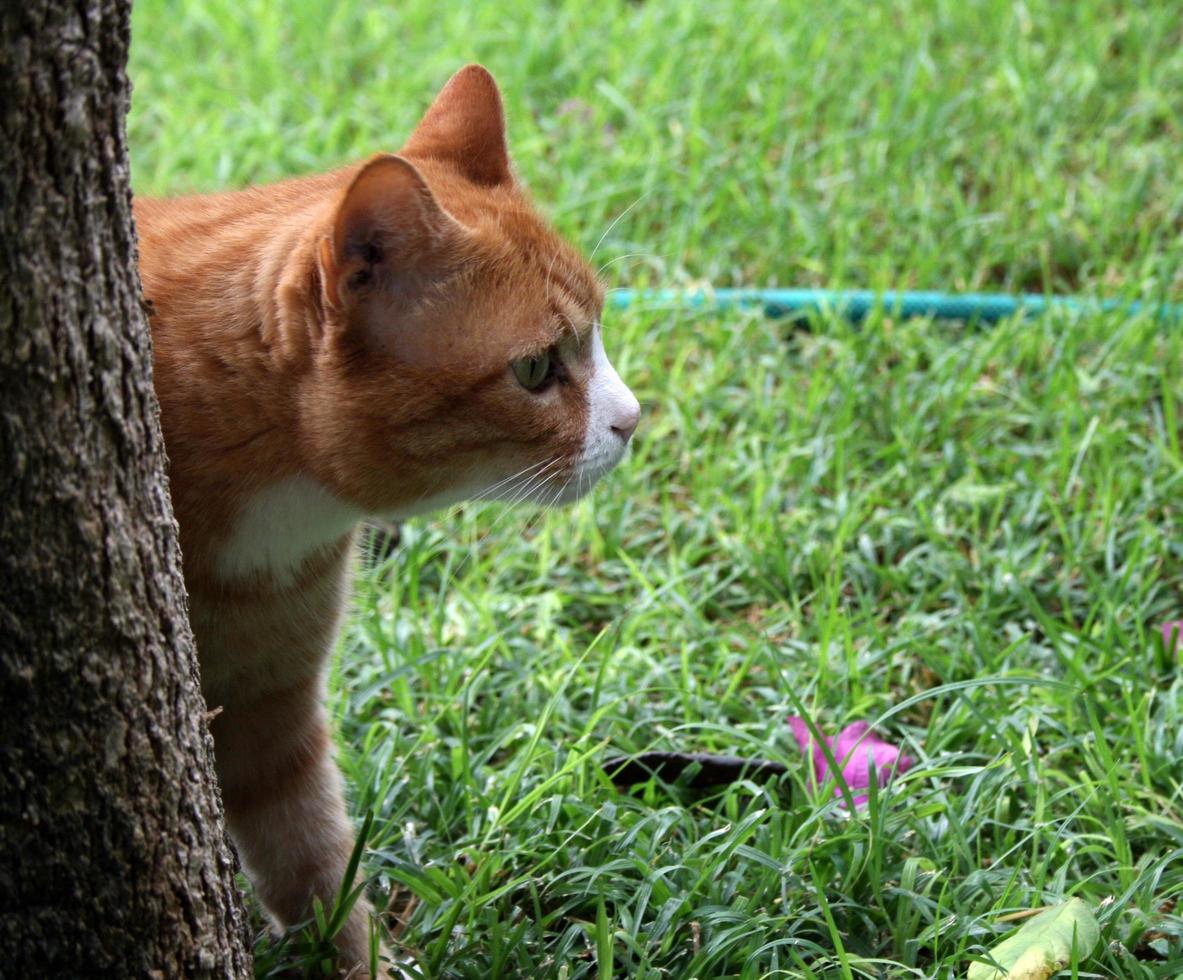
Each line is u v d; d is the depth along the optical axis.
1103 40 2.29
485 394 1.41
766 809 1.49
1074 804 1.52
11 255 1.26
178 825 1.33
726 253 1.97
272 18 2.43
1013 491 1.75
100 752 1.31
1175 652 1.61
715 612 1.70
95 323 1.29
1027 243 1.96
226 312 1.40
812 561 1.70
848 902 1.46
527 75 2.29
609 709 1.57
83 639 1.30
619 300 1.91
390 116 2.14
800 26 2.34
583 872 1.47
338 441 1.40
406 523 1.74
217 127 2.11
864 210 2.00
